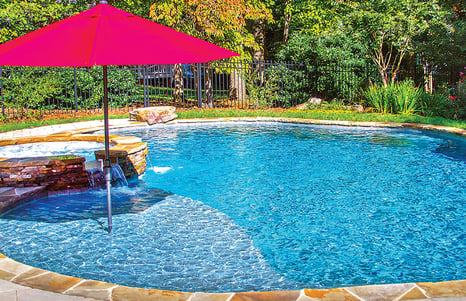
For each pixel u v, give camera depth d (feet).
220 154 35.06
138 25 16.03
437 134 40.73
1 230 18.74
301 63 62.64
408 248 16.39
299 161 32.12
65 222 19.75
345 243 16.97
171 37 16.11
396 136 41.70
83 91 61.21
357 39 61.16
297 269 14.70
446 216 19.85
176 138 42.78
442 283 11.41
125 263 15.23
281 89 64.23
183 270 14.64
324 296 10.84
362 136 42.14
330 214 20.45
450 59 59.77
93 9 16.55
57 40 14.61
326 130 46.24
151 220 19.85
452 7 63.67
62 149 34.65
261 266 14.96
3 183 23.86
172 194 24.17
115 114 56.54
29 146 34.81
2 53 14.39
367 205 21.72
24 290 11.43
